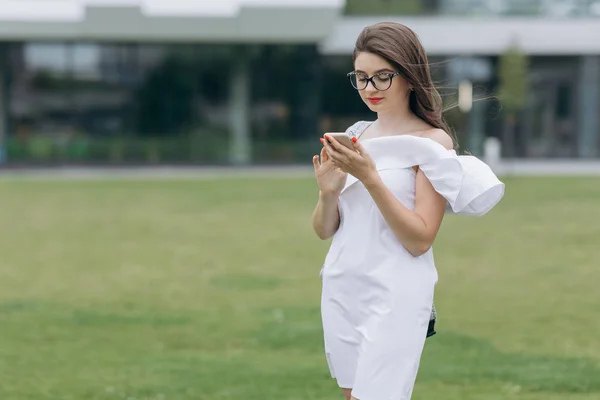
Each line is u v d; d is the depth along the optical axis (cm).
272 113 4059
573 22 3853
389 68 357
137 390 667
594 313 948
